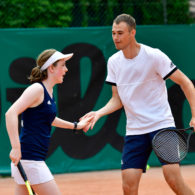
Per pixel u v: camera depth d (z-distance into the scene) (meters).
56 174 22.20
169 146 12.09
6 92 21.67
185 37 23.31
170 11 26.28
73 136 22.39
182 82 12.48
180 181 12.11
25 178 10.33
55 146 22.19
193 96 12.45
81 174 22.03
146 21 25.91
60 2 24.98
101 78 22.64
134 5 25.88
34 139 10.73
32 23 24.30
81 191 18.42
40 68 11.04
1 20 23.67
